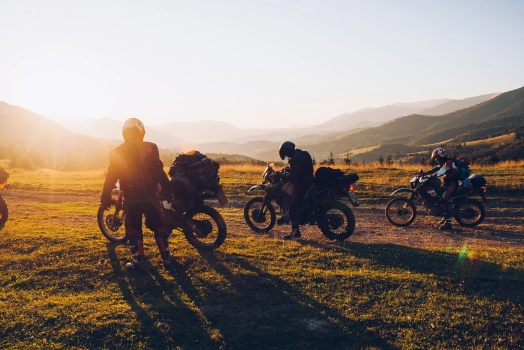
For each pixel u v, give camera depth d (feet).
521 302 17.29
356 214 40.04
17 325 14.84
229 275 19.77
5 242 24.32
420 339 14.43
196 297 17.35
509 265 22.26
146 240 25.59
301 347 13.92
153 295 17.57
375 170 72.33
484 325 15.35
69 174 85.97
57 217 35.37
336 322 15.34
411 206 34.76
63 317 15.39
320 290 18.12
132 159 20.01
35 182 66.49
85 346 13.76
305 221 28.50
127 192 20.15
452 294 17.95
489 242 29.73
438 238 30.76
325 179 27.78
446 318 15.75
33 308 16.06
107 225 25.14
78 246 23.70
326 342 14.23
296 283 18.85
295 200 28.02
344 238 28.07
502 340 14.43
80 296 17.37
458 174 33.94
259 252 23.73
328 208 28.04
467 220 34.96
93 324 14.90
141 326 14.88
